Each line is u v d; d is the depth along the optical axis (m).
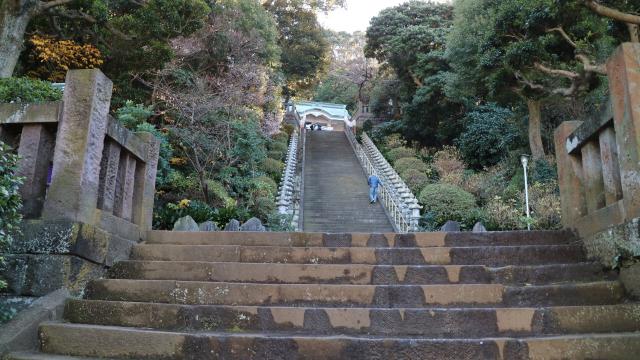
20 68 12.74
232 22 17.56
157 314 3.42
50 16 12.20
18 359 2.94
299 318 3.37
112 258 4.25
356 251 4.45
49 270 3.66
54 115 4.04
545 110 18.62
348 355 2.93
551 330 3.23
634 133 3.64
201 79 14.88
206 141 13.40
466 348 2.90
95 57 13.17
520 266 4.03
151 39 13.02
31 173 3.95
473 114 21.72
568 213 5.04
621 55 3.85
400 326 3.32
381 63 32.38
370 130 30.53
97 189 4.16
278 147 22.50
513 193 15.00
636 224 3.45
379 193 16.58
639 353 2.87
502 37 12.73
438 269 4.03
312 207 15.51
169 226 8.03
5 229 3.40
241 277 4.10
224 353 2.99
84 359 3.00
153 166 5.52
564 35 11.12
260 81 17.36
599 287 3.60
